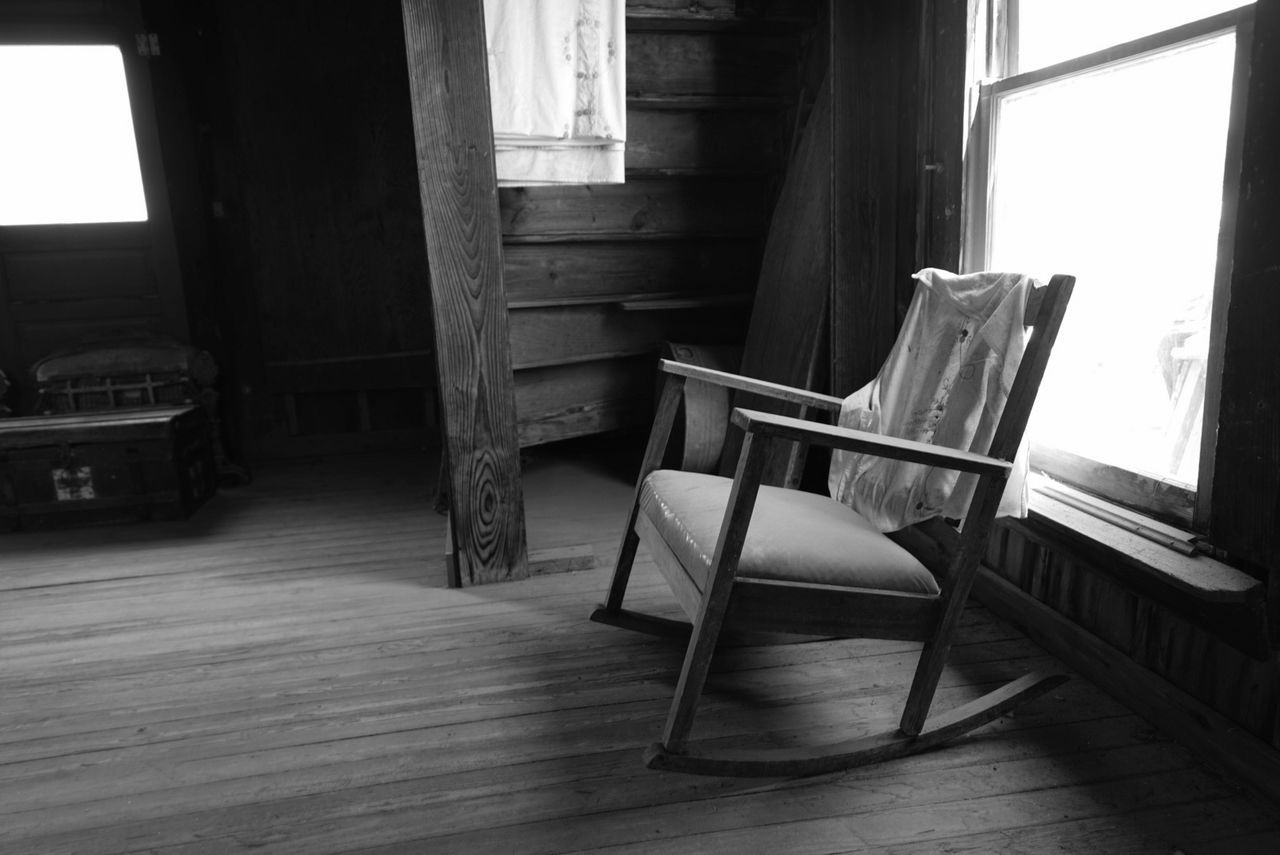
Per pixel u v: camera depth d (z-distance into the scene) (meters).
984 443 1.75
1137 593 1.84
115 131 4.12
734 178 3.88
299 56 4.27
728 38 3.58
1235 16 1.54
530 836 1.51
